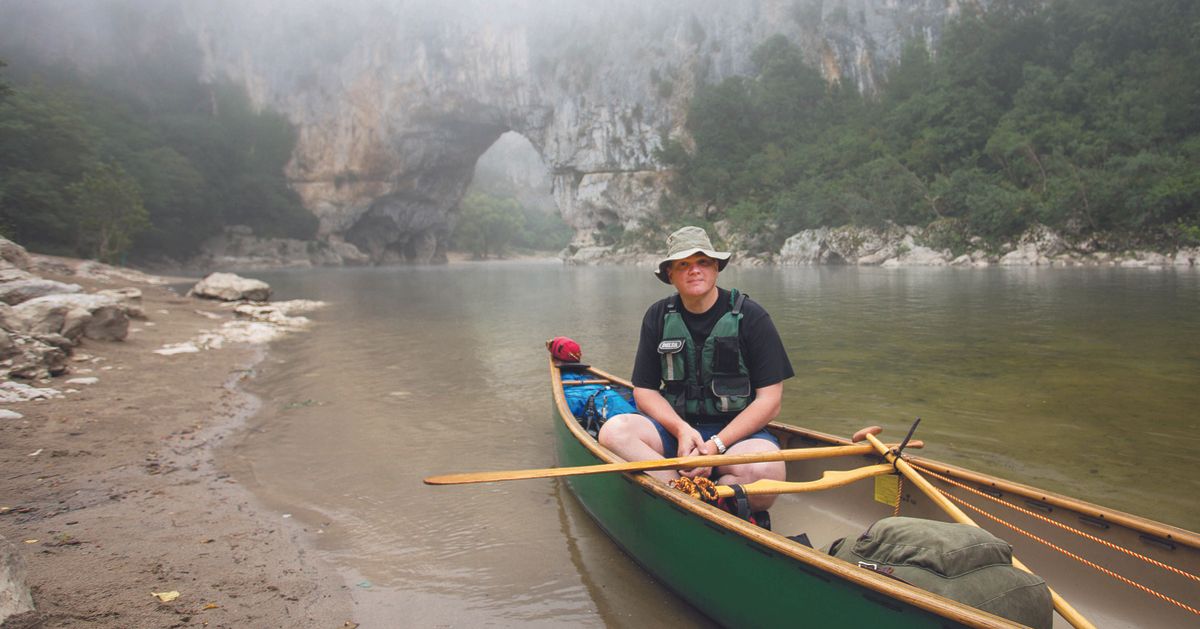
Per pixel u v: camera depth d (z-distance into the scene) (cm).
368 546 354
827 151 5662
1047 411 570
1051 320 1152
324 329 1313
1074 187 3644
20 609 262
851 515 354
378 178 9175
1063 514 265
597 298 2036
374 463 489
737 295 335
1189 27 4369
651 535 304
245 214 8325
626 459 332
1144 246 3444
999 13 5119
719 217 6788
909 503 324
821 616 218
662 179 7725
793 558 223
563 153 8600
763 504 315
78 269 2739
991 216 3909
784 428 388
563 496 421
